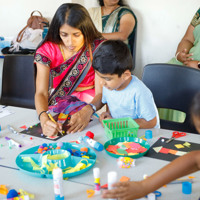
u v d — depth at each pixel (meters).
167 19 3.12
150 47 3.29
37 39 3.09
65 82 1.81
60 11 1.50
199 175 0.93
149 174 0.95
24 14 3.42
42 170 0.99
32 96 2.19
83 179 0.94
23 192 0.88
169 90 1.62
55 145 1.17
